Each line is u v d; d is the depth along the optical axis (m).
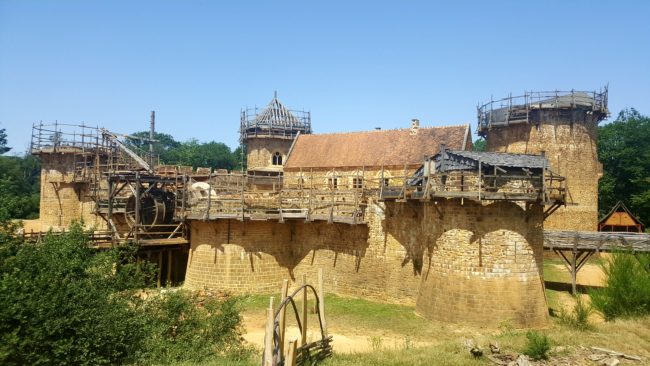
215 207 29.67
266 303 26.95
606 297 20.83
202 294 26.33
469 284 21.64
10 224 16.92
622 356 14.91
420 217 25.64
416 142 38.28
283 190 31.73
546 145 38.84
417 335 20.91
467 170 22.33
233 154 102.56
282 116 51.53
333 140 43.16
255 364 14.77
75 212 43.16
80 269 15.84
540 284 21.80
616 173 54.12
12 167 63.72
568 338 16.70
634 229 40.50
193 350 16.12
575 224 38.66
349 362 14.61
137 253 30.11
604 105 39.34
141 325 16.00
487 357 15.15
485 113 42.31
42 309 13.10
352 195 30.70
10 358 12.68
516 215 21.56
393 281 26.58
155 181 32.59
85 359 13.66
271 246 29.91
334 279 29.08
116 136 39.00
